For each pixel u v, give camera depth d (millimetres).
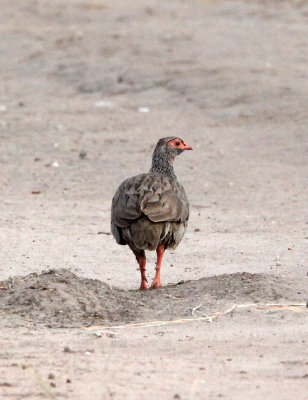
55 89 29125
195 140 22672
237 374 8227
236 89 26156
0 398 7656
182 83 27500
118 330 9867
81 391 7781
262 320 10109
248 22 35188
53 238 14844
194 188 18812
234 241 14625
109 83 28734
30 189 18922
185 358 8758
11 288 10945
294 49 30297
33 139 23062
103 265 13203
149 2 41250
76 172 20203
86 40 33938
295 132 22500
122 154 21562
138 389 7824
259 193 18281
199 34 33062
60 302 10539
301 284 11531
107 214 16797
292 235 15000
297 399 7559
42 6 40750
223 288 11320
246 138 22609
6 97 28422
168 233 11812
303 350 8953
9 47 34750
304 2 38438
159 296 11172
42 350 9062
